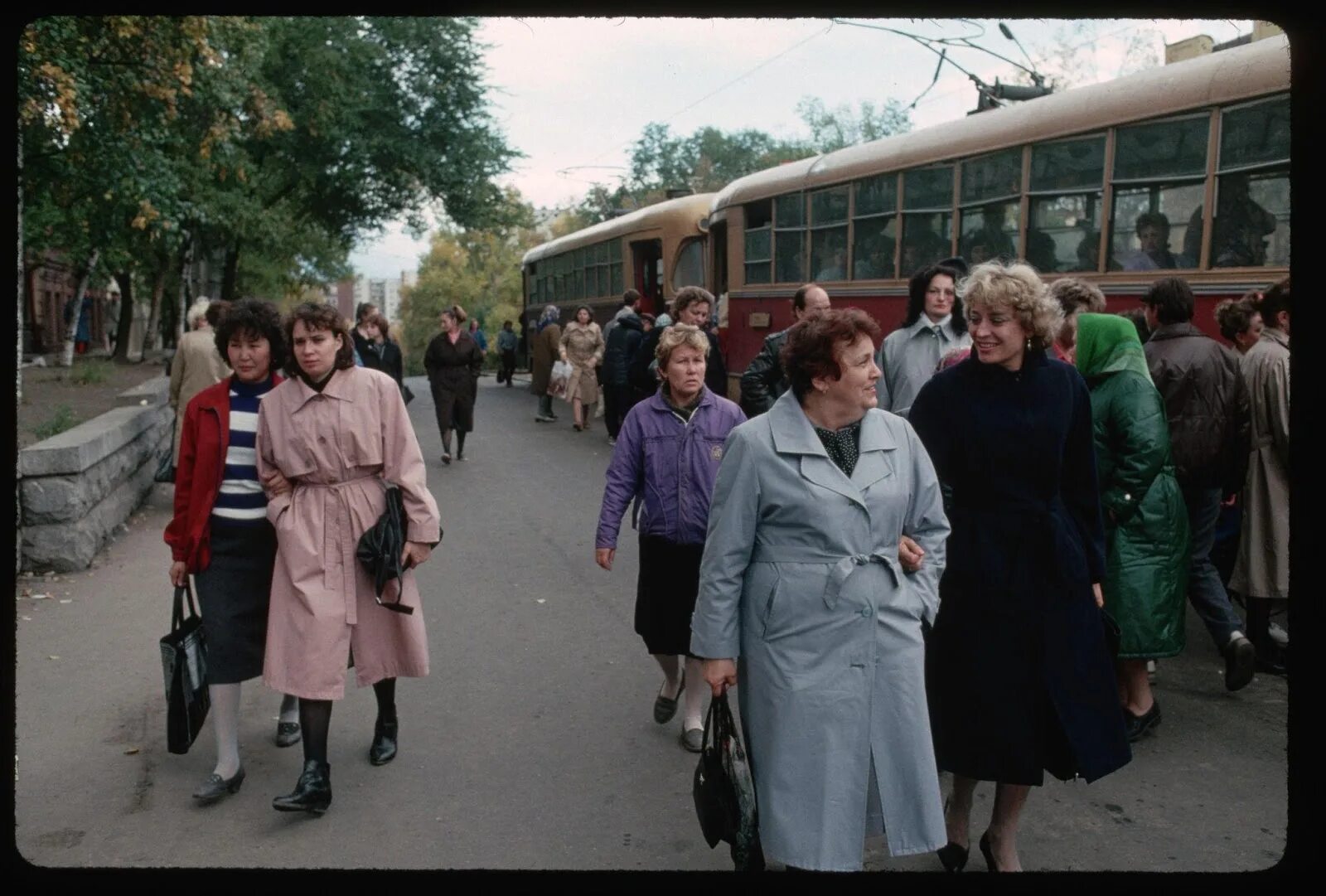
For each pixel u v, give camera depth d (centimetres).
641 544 502
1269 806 438
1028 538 363
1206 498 549
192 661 457
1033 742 357
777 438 326
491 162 3231
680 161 7644
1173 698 556
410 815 441
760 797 324
